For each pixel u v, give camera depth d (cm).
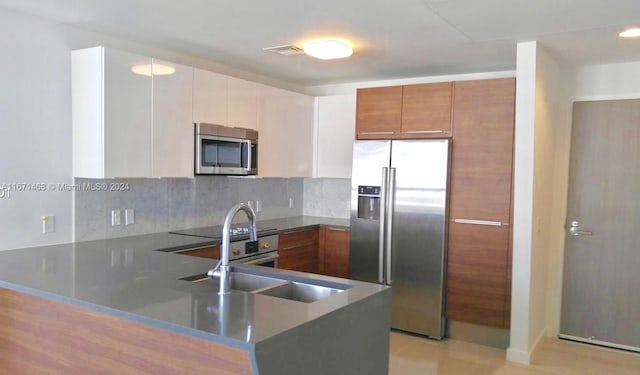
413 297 424
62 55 322
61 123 323
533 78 350
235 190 473
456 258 412
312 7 281
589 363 375
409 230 423
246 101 419
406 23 308
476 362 369
